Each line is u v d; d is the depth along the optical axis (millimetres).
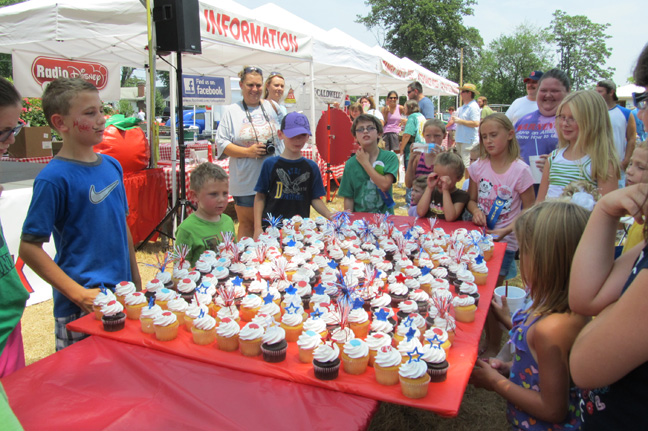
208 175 2867
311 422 1286
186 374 1558
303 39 6945
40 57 7016
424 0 47594
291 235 3217
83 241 2199
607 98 5191
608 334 1059
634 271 1128
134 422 1285
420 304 2137
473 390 3107
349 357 1555
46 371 1565
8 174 4727
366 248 2996
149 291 2221
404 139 8516
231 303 2018
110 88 8289
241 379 1533
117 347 1753
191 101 7809
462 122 8453
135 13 5191
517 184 3572
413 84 9070
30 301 4188
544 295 1714
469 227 3668
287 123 3613
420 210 4070
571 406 1679
